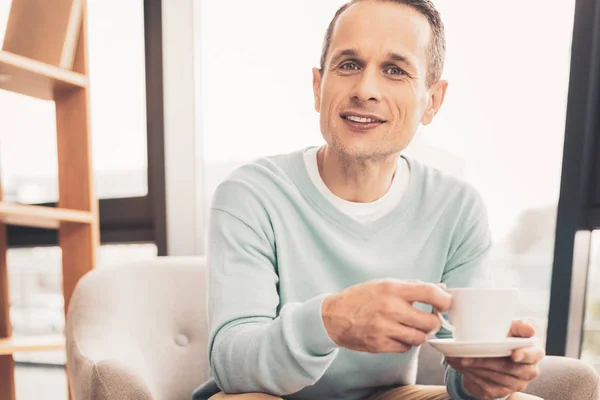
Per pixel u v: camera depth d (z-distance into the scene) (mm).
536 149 1381
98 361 845
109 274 1096
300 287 875
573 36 1331
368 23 852
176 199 1790
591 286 1379
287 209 900
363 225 916
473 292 612
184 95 1796
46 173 2021
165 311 1139
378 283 587
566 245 1347
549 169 1375
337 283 899
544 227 1396
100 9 1906
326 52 910
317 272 886
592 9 1309
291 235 881
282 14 1661
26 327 2035
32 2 1513
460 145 1431
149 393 840
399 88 860
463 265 959
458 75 1425
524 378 668
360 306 576
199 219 1820
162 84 1781
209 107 1816
